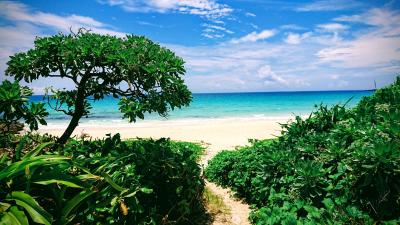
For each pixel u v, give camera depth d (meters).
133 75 4.70
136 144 5.26
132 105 4.41
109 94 5.75
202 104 82.88
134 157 4.54
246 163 7.18
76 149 5.00
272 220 4.41
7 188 3.18
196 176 5.45
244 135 21.45
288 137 6.81
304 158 5.70
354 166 4.33
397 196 3.96
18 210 2.76
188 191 5.12
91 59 4.95
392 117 5.11
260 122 32.34
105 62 4.72
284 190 5.32
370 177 4.05
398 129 4.55
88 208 3.49
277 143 7.01
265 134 21.94
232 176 7.70
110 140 5.04
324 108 6.93
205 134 22.27
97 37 5.09
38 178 3.17
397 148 4.31
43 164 3.16
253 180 6.21
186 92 5.12
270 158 5.94
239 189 7.31
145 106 4.57
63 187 3.28
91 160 4.15
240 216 5.94
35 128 4.36
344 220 3.96
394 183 4.02
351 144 5.01
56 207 3.21
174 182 4.89
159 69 4.60
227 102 94.00
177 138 20.03
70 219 3.11
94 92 5.59
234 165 7.74
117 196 3.69
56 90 5.91
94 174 3.79
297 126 6.93
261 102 92.88
